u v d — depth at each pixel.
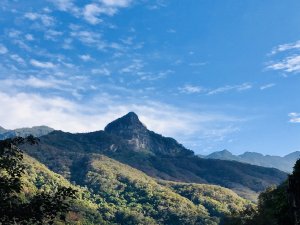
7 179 20.06
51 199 19.55
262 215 103.12
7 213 18.73
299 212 42.75
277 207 88.06
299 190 43.19
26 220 18.92
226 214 138.38
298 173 45.38
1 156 20.09
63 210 19.59
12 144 20.33
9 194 19.92
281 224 71.00
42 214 19.22
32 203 19.17
